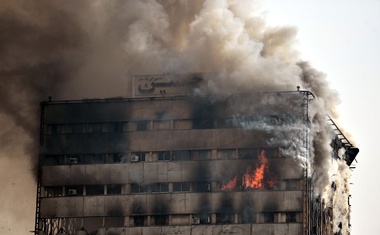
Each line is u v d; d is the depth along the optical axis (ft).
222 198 544.62
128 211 552.41
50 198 559.38
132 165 555.28
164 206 549.54
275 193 541.34
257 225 540.11
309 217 541.34
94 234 555.28
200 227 544.62
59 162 562.25
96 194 556.92
